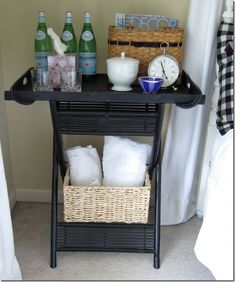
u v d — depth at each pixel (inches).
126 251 64.9
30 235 71.6
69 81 53.6
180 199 75.4
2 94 71.7
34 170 80.1
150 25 61.1
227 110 60.4
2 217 50.1
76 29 68.5
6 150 75.3
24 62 70.7
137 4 67.1
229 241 51.3
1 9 67.2
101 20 68.1
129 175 62.6
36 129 76.3
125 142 64.9
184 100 52.2
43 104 74.1
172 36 57.0
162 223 76.0
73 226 63.8
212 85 69.2
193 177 75.1
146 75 59.0
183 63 67.0
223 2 63.0
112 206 61.4
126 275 62.6
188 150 72.0
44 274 62.1
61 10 67.4
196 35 65.0
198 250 59.1
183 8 67.1
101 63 70.6
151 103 55.5
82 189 59.7
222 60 62.2
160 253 68.1
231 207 51.3
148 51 57.6
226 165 53.2
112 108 58.9
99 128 59.5
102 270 63.6
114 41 57.5
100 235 65.7
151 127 59.2
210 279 62.2
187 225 76.7
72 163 64.1
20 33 68.7
